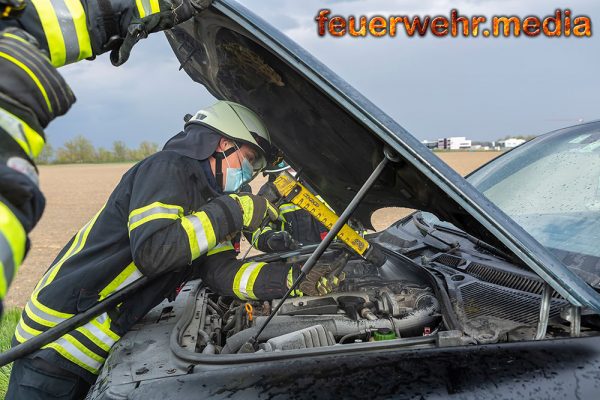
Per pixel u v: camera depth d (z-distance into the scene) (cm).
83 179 4391
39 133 93
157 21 135
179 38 192
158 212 156
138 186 162
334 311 192
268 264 189
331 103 148
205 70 202
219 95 219
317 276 188
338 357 131
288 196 202
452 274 206
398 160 135
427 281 203
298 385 120
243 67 173
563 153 236
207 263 189
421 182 141
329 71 135
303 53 134
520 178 243
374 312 192
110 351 168
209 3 140
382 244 275
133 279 171
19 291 691
